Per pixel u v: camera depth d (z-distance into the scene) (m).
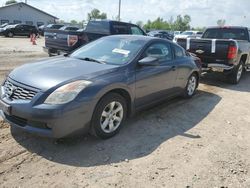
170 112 5.83
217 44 8.38
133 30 11.86
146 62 4.66
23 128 3.76
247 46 9.36
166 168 3.62
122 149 4.05
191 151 4.13
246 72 11.83
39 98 3.63
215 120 5.55
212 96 7.41
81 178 3.30
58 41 10.62
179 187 3.25
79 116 3.76
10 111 3.79
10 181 3.17
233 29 9.99
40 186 3.12
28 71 4.16
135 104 4.80
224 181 3.43
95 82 3.97
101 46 5.31
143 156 3.89
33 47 19.56
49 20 56.44
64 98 3.63
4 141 4.04
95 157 3.78
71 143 4.10
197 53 8.82
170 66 5.66
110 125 4.31
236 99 7.26
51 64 4.50
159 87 5.40
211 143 4.45
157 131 4.78
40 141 4.09
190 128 5.04
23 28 33.91
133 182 3.28
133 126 4.92
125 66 4.55
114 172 3.46
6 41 25.03
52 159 3.66
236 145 4.45
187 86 6.72
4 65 10.28
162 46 5.61
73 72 4.11
